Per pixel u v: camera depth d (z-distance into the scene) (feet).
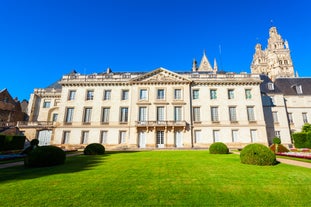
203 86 135.95
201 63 233.14
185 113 128.67
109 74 148.05
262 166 39.99
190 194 21.13
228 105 131.75
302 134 99.66
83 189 22.75
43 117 159.63
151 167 39.34
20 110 177.99
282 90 151.53
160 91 134.72
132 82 134.82
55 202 18.57
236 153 77.36
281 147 79.46
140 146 123.24
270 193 21.62
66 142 128.06
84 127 129.59
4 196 20.20
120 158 58.13
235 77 137.59
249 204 18.45
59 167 40.19
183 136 123.85
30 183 25.59
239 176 29.99
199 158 56.18
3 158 59.21
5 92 159.63
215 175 30.76
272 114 138.51
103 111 133.39
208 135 126.00
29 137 131.34
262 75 163.94
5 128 129.39
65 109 133.49
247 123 127.75
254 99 132.67
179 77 134.92
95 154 74.54
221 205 18.15
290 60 284.82
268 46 313.32
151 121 124.36
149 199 19.48
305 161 49.90
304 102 145.38
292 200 19.52
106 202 18.60
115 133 127.65
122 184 25.11
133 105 130.82
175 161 49.39
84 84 137.49
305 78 160.56
